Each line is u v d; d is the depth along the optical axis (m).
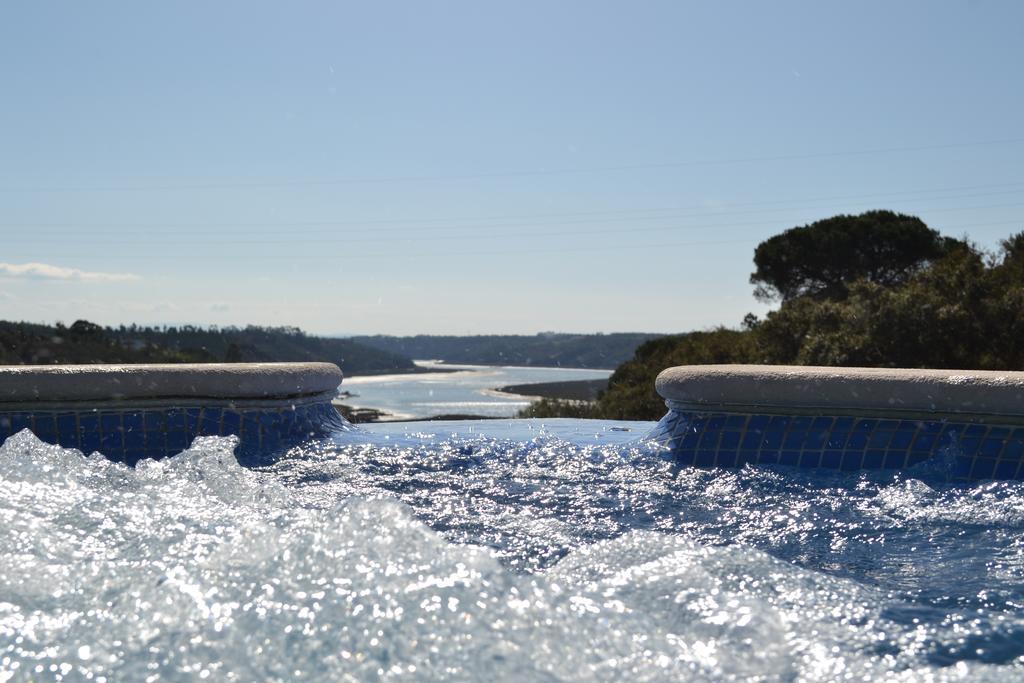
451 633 1.59
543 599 1.77
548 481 3.39
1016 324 14.43
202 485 3.08
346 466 3.62
